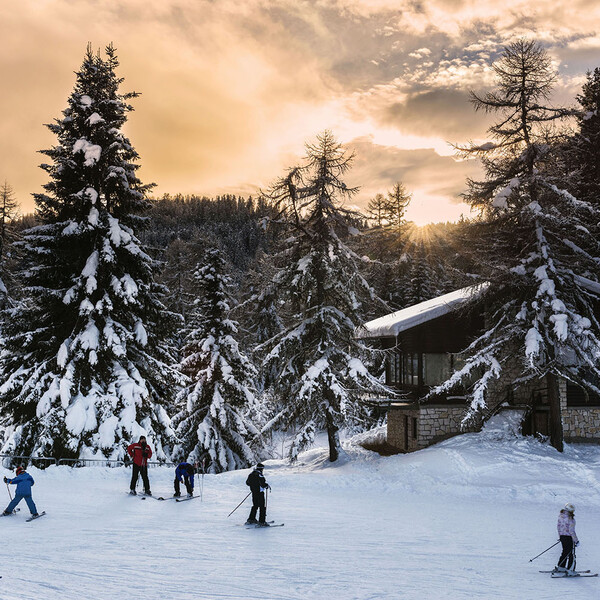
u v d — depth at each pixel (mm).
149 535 12312
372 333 30859
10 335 21641
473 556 11758
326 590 9008
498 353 28609
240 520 14359
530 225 25375
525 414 27766
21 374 20297
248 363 29359
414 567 10688
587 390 25891
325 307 25781
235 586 9016
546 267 24422
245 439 29828
